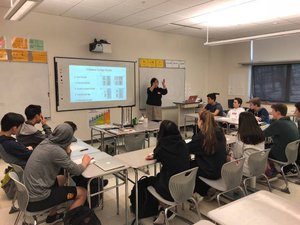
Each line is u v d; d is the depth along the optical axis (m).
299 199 2.75
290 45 6.06
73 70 4.85
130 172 3.56
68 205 2.33
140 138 3.43
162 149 2.07
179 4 3.89
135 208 2.37
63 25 4.64
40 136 2.66
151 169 3.68
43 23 4.42
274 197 1.38
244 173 2.54
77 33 4.82
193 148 2.32
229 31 5.93
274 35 3.98
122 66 5.52
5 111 4.19
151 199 2.34
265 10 4.18
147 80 6.01
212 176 2.25
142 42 5.79
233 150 2.74
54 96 4.70
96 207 2.56
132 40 5.61
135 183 2.16
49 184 1.83
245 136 2.55
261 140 2.54
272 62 6.25
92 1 3.76
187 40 6.70
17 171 2.04
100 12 4.36
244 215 1.20
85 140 5.19
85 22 4.90
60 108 4.79
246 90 7.11
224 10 4.21
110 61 5.32
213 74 7.45
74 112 4.98
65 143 1.90
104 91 5.33
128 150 3.36
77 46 4.86
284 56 6.20
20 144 2.31
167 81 6.41
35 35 4.36
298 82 6.15
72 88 4.89
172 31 6.01
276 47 6.34
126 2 3.80
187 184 1.95
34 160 1.79
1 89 4.12
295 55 6.00
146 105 6.07
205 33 6.23
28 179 1.76
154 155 2.13
